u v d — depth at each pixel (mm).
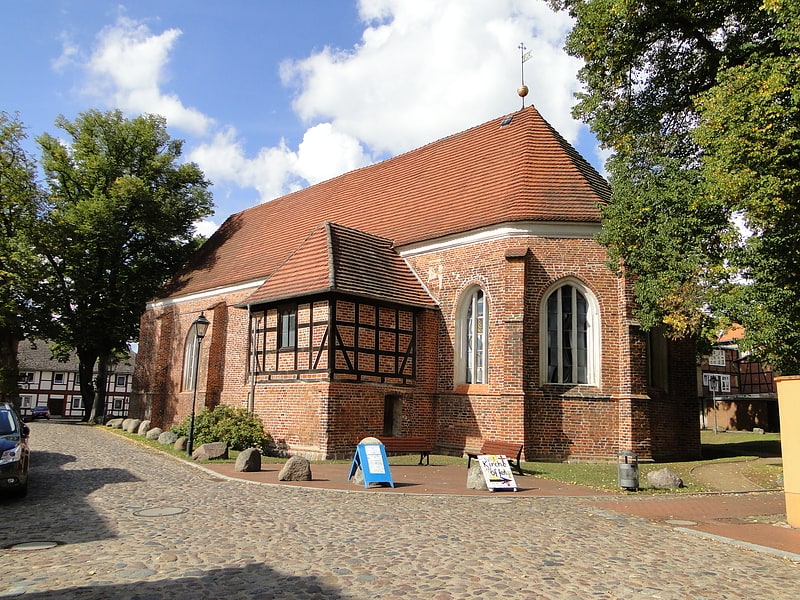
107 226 34375
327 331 18094
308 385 18359
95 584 6098
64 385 69625
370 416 18641
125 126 36156
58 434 24859
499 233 19406
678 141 18000
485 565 6938
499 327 19016
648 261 16328
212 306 27406
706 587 6449
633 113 17969
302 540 7938
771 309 14008
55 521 9023
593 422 18344
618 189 17297
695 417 19938
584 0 17203
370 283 19406
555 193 20016
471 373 19984
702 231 15500
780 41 14352
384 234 23656
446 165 25094
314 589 6004
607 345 18641
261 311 20828
